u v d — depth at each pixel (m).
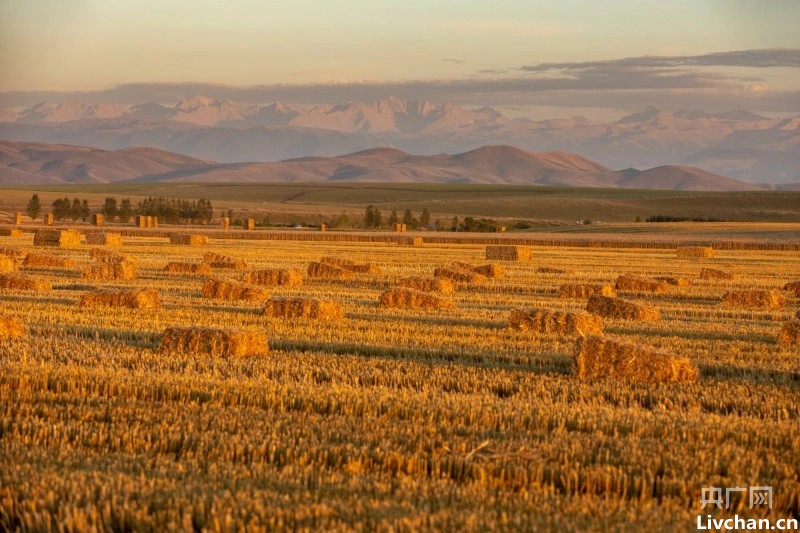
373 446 23.50
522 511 18.94
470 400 28.59
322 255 114.94
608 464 22.03
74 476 20.31
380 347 39.72
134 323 46.25
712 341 43.94
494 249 113.00
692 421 26.34
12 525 18.55
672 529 18.14
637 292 71.62
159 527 18.03
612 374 33.16
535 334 45.03
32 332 42.88
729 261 116.88
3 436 23.98
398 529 17.66
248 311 53.44
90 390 29.69
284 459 22.31
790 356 39.72
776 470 22.00
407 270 92.06
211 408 27.19
